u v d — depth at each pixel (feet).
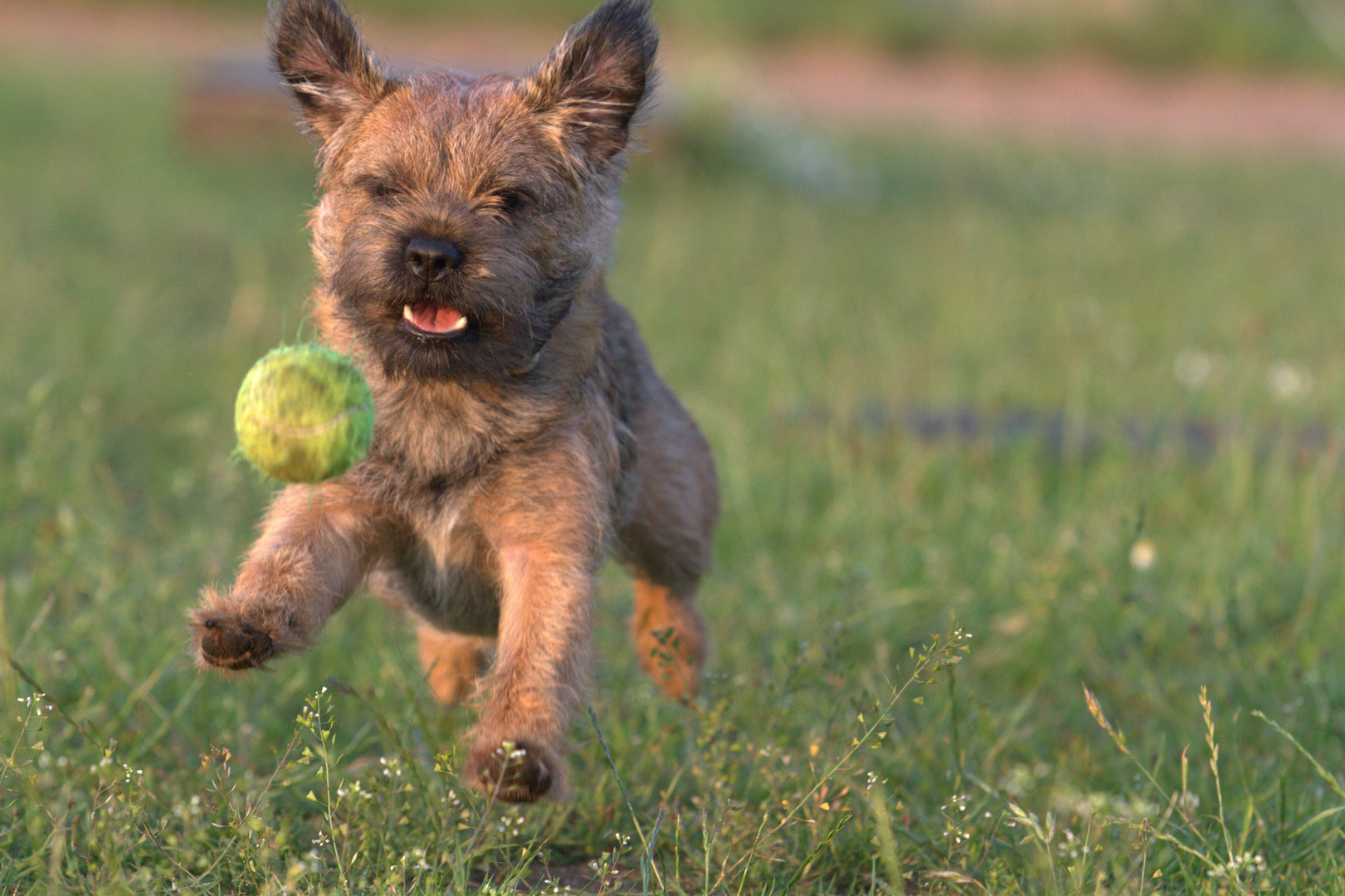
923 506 34.04
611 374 21.57
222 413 37.42
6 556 26.68
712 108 86.07
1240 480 32.60
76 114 92.84
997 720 22.47
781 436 38.93
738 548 31.55
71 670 21.70
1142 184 97.09
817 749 18.48
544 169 19.49
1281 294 59.93
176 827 17.56
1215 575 27.99
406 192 18.97
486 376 18.58
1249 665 24.18
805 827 18.22
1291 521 30.73
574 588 18.76
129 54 123.75
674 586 24.30
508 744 16.40
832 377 43.88
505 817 17.43
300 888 16.26
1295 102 145.48
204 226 64.80
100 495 30.14
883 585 28.89
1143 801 18.70
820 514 34.12
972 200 87.92
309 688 22.26
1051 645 25.86
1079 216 83.25
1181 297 58.65
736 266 62.69
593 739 20.16
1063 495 34.40
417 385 18.90
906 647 25.41
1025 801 19.15
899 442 37.68
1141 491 34.01
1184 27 156.46
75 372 37.86
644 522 23.38
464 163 18.98
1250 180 101.19
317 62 20.02
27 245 54.34
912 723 22.50
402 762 18.90
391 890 15.49
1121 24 156.46
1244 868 16.38
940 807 18.78
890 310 55.31
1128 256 68.69
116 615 23.61
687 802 20.06
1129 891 16.33
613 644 26.71
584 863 18.48
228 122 84.17
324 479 15.98
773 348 47.75
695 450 24.22
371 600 26.30
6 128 85.46
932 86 142.10
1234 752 20.51
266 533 18.79
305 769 19.31
